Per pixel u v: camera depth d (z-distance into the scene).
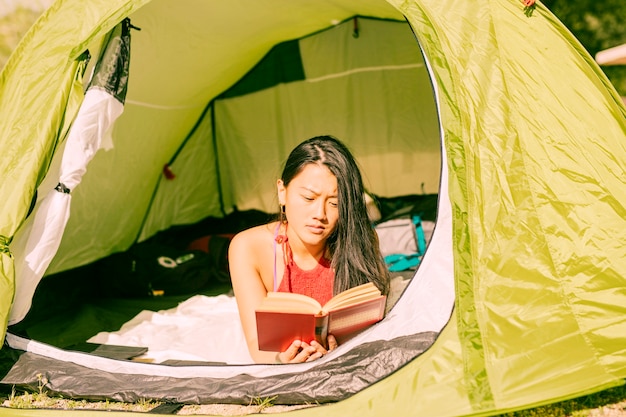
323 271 2.89
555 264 2.71
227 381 2.66
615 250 2.76
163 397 2.62
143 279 4.27
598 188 2.87
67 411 2.52
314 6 4.57
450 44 2.90
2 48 9.32
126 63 3.23
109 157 4.43
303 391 2.51
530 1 3.02
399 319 2.67
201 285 4.38
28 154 3.01
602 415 2.41
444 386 2.38
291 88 5.47
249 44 4.92
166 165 5.17
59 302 4.07
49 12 3.27
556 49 3.03
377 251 2.91
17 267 3.04
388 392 2.41
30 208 3.07
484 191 2.77
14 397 2.76
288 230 2.88
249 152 5.59
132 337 3.38
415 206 5.07
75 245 4.31
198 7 4.02
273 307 2.44
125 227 4.83
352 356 2.57
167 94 4.67
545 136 2.89
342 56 5.35
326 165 2.63
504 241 2.72
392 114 5.38
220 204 5.72
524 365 2.45
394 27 5.20
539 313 2.60
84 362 2.92
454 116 2.81
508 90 2.90
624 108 3.10
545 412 2.43
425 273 2.76
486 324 2.55
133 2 3.08
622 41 8.62
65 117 3.08
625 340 2.54
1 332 2.88
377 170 5.45
